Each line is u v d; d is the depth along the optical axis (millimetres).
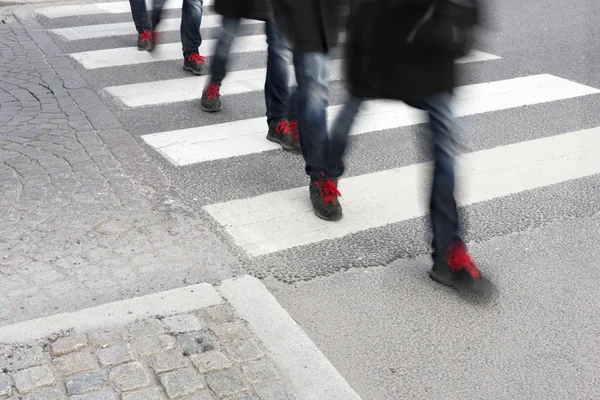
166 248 4086
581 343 3398
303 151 4371
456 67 3385
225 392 2939
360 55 3463
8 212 4406
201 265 3938
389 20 3303
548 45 8406
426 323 3527
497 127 6016
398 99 3482
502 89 6934
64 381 2980
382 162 5363
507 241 4289
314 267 3973
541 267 4027
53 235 4172
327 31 3891
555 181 5047
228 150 5504
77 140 5562
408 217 4539
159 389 2951
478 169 5230
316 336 3420
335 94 6672
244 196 4770
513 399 3045
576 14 9891
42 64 7629
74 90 6805
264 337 3322
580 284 3869
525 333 3465
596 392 3090
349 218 4520
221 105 6516
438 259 3764
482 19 3322
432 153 3559
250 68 7660
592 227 4457
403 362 3256
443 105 3434
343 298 3711
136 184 4855
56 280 3756
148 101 6578
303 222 4449
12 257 3947
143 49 8266
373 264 4016
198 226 4344
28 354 3127
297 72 4102
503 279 3908
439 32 3268
